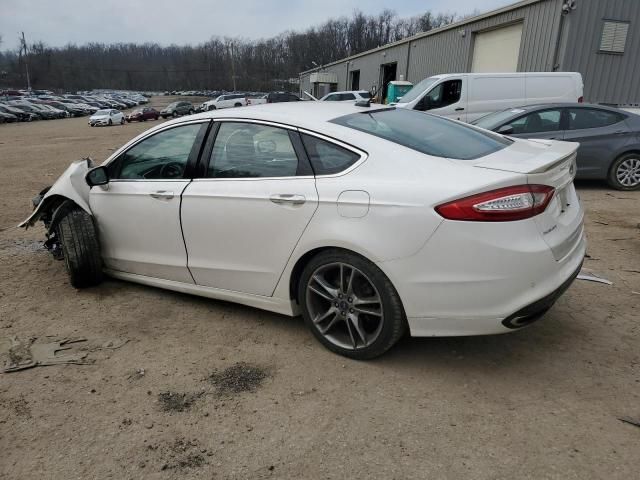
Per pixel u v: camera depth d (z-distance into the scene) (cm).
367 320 311
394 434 247
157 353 327
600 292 400
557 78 1186
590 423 251
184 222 361
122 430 254
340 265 298
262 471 226
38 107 5156
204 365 312
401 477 220
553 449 234
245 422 259
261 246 328
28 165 1345
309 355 321
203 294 374
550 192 272
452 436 244
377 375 296
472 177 265
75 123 4275
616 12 1402
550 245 265
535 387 281
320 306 324
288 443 243
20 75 10331
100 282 441
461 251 261
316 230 299
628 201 740
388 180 281
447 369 301
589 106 822
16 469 230
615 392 275
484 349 322
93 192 417
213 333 352
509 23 1697
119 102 7325
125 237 404
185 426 257
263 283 337
